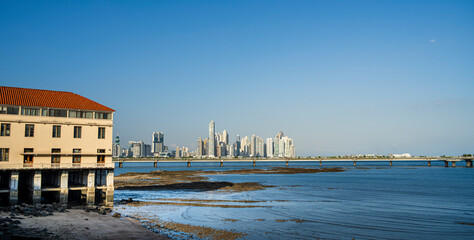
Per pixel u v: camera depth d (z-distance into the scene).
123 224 46.34
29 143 57.06
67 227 41.88
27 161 56.84
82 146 61.31
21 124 56.75
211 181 126.75
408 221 52.28
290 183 122.38
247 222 50.56
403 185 114.00
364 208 64.31
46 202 63.34
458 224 50.28
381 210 62.12
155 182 121.06
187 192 90.94
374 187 106.88
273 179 142.88
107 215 52.66
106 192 62.56
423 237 43.03
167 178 144.50
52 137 59.03
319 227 47.69
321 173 190.38
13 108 56.38
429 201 74.56
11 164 55.25
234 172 194.75
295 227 47.47
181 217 53.94
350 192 91.88
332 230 46.00
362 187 106.75
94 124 62.62
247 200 73.62
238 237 41.31
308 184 118.00
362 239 41.69
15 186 54.50
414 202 72.81
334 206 66.50
